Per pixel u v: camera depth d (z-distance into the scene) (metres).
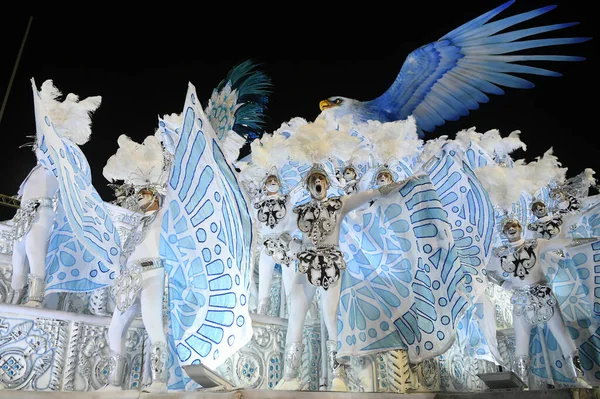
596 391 4.63
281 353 5.84
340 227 5.80
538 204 7.46
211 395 3.96
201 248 4.63
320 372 6.06
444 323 5.48
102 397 3.88
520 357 6.56
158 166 5.48
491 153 8.09
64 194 5.12
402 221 5.86
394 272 5.92
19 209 5.50
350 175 6.38
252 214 4.98
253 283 6.68
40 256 5.35
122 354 4.78
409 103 11.12
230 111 7.55
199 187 4.73
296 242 5.84
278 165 6.09
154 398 4.01
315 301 6.36
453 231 6.68
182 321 4.72
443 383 6.38
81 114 5.93
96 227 5.48
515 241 6.79
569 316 7.08
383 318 5.83
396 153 6.39
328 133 5.82
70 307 5.84
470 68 11.06
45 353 4.85
